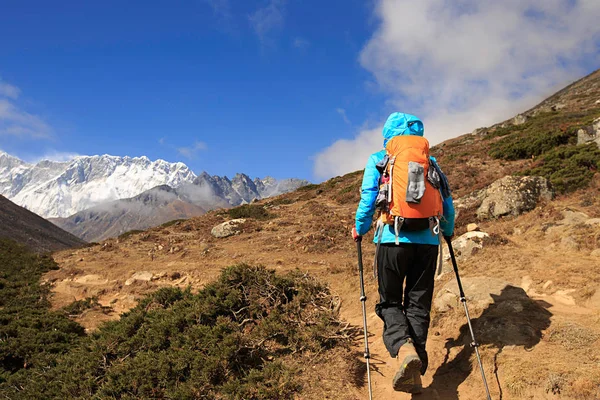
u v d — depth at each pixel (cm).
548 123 3488
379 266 387
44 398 571
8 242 1942
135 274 1380
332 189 3195
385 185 369
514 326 445
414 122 403
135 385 479
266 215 2273
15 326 1006
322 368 464
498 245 835
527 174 1764
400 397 400
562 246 798
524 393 358
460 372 424
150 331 587
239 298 622
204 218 2427
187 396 434
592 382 337
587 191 1327
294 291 648
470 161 2661
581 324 444
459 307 531
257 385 431
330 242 1438
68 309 1171
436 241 377
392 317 380
